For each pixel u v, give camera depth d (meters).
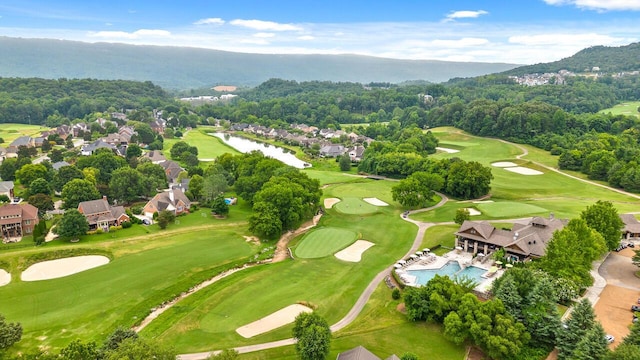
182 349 60.62
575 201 133.25
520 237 90.06
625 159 168.38
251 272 89.00
